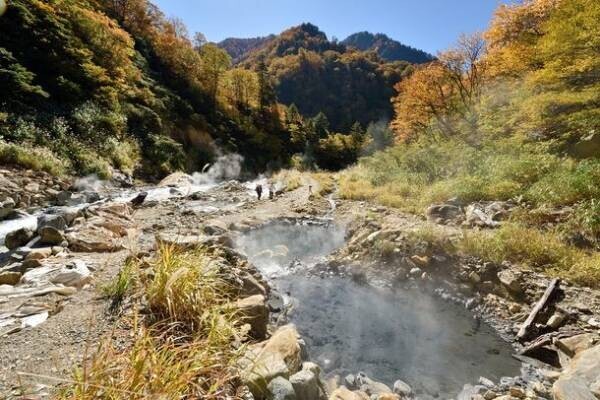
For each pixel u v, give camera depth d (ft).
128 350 7.73
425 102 83.46
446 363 13.79
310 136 222.07
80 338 8.82
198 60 160.97
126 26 137.59
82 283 12.34
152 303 10.22
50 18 65.00
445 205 30.58
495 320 17.22
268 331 13.62
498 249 21.17
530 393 11.35
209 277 12.01
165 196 44.83
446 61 79.20
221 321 9.64
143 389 6.37
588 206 24.31
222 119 153.48
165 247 12.98
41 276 12.74
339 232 31.22
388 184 45.91
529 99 43.39
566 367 13.04
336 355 14.05
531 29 59.31
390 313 17.90
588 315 15.42
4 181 32.68
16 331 9.09
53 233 17.44
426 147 64.39
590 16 34.30
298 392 8.55
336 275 22.71
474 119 64.39
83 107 62.28
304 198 43.14
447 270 21.20
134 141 71.77
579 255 19.77
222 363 8.18
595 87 37.68
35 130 45.88
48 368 7.52
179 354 8.05
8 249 17.53
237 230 30.35
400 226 26.68
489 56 66.28
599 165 28.27
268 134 189.88
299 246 27.76
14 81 47.55
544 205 26.35
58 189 38.68
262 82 211.61
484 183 33.47
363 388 11.69
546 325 15.52
